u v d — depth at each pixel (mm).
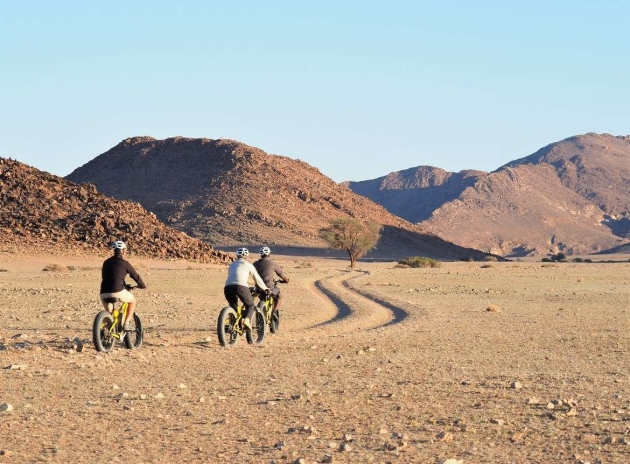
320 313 28797
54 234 103750
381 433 9766
